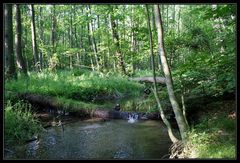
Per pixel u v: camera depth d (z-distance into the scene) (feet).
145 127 27.84
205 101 27.22
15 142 23.15
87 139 25.05
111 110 33.06
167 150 21.67
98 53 69.56
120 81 51.80
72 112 33.63
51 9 92.12
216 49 29.04
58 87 40.70
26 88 38.19
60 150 22.27
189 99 27.68
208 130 19.61
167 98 31.40
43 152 21.81
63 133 26.71
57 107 34.42
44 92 38.17
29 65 88.53
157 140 24.03
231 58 21.88
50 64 63.52
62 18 99.35
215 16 22.76
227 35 23.11
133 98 43.09
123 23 65.16
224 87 25.45
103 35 66.74
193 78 27.61
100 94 44.80
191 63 25.09
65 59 84.17
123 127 28.35
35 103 35.53
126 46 63.57
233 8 21.18
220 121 21.31
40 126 27.32
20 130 24.63
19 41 46.37
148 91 45.65
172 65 37.55
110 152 21.93
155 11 21.33
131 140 24.25
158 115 29.99
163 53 21.30
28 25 91.35
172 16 80.64
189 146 17.94
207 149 16.65
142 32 46.14
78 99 40.70
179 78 28.50
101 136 25.82
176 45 37.83
